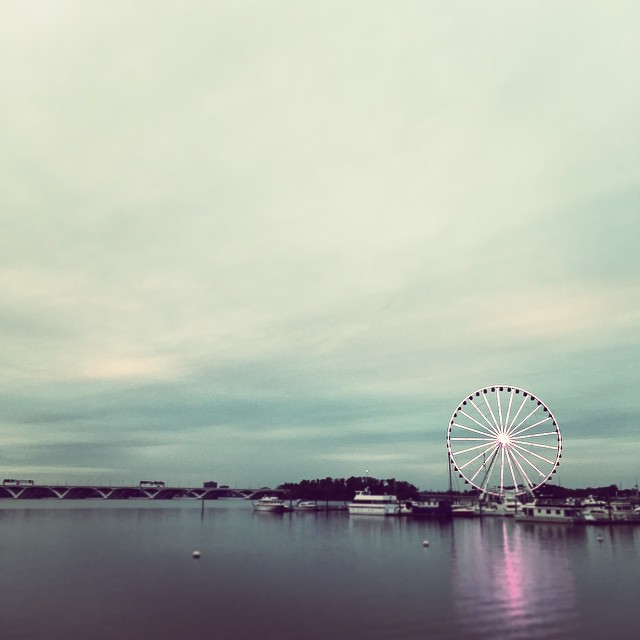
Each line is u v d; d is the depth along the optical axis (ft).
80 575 365.40
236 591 306.76
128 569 390.01
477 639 214.90
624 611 253.44
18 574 370.12
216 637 222.07
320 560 424.46
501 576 344.28
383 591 301.63
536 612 252.62
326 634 223.71
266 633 226.38
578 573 352.69
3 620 248.93
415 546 507.30
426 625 233.96
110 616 254.68
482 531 650.02
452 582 325.62
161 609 266.77
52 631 231.91
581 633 221.46
